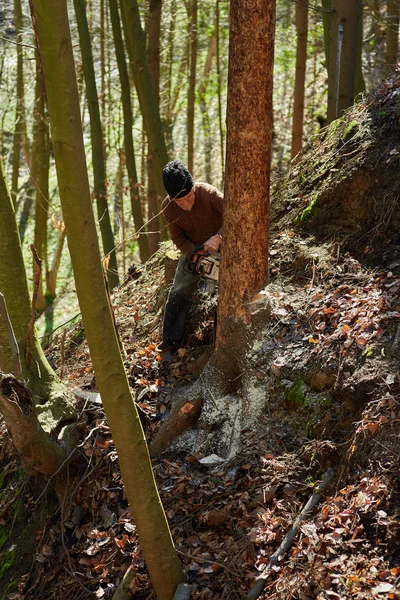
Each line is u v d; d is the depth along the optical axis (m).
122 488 4.15
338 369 3.72
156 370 4.73
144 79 7.29
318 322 4.03
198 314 4.80
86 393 4.67
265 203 3.93
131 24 7.13
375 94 5.02
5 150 17.88
